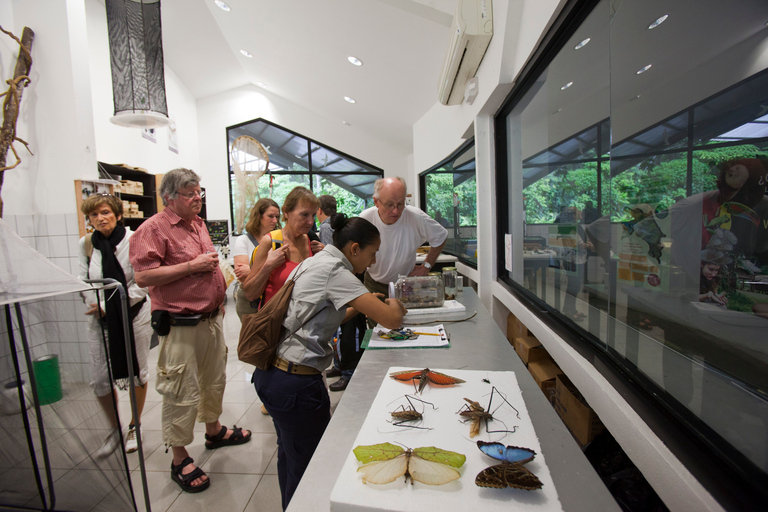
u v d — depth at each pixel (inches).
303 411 43.4
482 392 30.0
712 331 23.3
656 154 29.5
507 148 82.6
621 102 35.2
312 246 77.8
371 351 42.6
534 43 54.1
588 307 44.1
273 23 152.1
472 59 78.1
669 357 28.0
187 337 63.3
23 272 38.7
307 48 159.8
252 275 67.4
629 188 33.9
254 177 234.4
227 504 60.4
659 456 24.7
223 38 204.5
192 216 65.8
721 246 22.7
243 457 72.8
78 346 44.2
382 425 25.6
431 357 40.4
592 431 45.8
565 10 44.5
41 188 121.4
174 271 60.7
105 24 162.1
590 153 42.8
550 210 57.1
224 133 266.8
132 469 69.3
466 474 20.3
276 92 261.1
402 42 120.1
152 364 124.8
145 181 179.8
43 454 42.8
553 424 25.9
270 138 277.0
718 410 22.7
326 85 197.8
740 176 20.6
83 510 43.8
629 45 33.2
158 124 119.8
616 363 36.4
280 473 52.2
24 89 119.6
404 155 280.2
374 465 20.9
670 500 23.5
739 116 20.7
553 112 54.4
